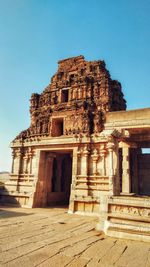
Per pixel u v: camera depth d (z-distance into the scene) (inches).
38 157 1015.6
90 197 808.3
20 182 1051.3
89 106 1069.1
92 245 399.9
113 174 629.0
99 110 1043.9
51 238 439.8
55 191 1113.4
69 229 532.7
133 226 468.4
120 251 367.9
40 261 311.6
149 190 964.6
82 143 909.2
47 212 816.9
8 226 536.1
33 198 946.7
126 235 455.2
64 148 951.0
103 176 839.7
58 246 385.7
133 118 679.7
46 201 1018.1
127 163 856.3
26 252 348.2
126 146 866.1
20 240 416.2
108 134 639.1
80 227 561.9
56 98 1221.1
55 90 1238.9
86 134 916.6
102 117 1016.2
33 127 1201.4
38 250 360.2
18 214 741.9
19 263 301.6
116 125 692.1
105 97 1065.5
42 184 1003.9
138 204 502.6
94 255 344.5
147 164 1002.7
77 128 1035.9
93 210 786.2
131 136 806.5
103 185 834.8
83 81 1141.7
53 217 709.3
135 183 972.6
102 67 1182.9
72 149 935.7
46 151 1041.5
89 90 1117.1
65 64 1331.2
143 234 440.8
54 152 1080.8
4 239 419.5
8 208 896.3
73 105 1098.1
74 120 1061.1
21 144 1100.5
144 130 706.2
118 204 527.5
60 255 339.3
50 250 361.7
